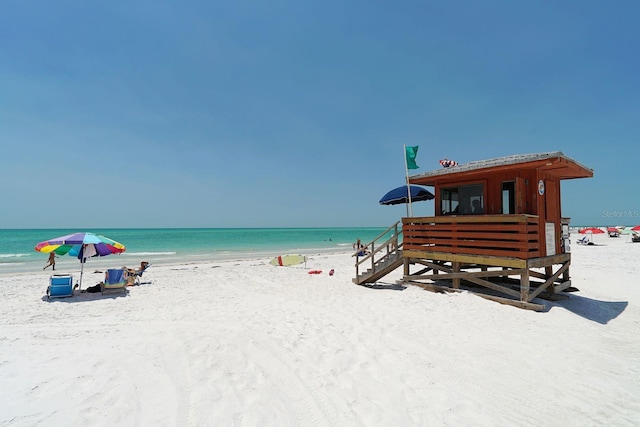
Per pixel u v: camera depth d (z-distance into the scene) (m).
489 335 6.79
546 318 7.94
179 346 5.91
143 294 11.88
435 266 10.92
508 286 11.08
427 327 7.12
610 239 46.97
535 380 5.09
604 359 5.95
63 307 9.90
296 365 5.22
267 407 4.10
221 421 3.78
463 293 9.80
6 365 5.20
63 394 4.30
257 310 8.64
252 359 5.39
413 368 5.27
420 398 4.46
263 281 14.93
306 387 4.61
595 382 5.10
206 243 51.62
